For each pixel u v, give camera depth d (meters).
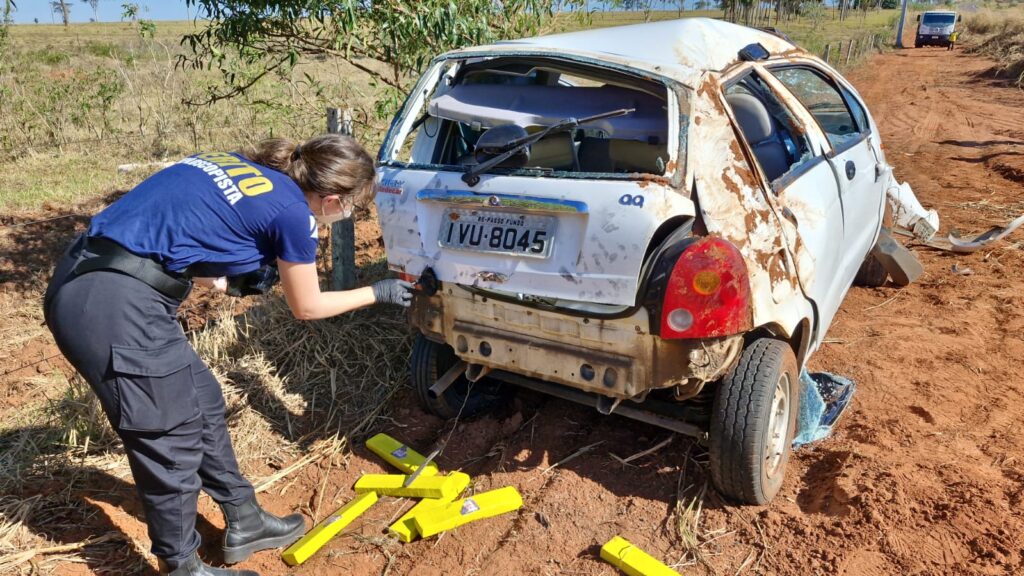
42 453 3.67
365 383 4.32
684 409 3.25
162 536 2.67
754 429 2.90
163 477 2.58
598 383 2.97
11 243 6.96
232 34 5.63
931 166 10.41
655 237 2.84
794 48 4.23
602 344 2.92
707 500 3.27
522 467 3.57
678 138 2.88
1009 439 3.62
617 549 2.91
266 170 2.63
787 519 3.12
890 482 3.22
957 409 3.92
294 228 2.56
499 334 3.18
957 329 4.90
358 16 5.24
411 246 3.29
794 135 3.71
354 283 5.06
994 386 4.17
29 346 5.33
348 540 3.15
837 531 3.00
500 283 3.01
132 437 2.52
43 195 8.39
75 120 11.58
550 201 2.87
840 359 4.53
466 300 3.23
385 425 4.00
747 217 2.95
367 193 2.74
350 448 3.81
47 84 13.18
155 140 10.72
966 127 14.28
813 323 3.54
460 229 3.12
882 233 5.55
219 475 2.86
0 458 3.60
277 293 5.23
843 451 3.51
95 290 2.40
